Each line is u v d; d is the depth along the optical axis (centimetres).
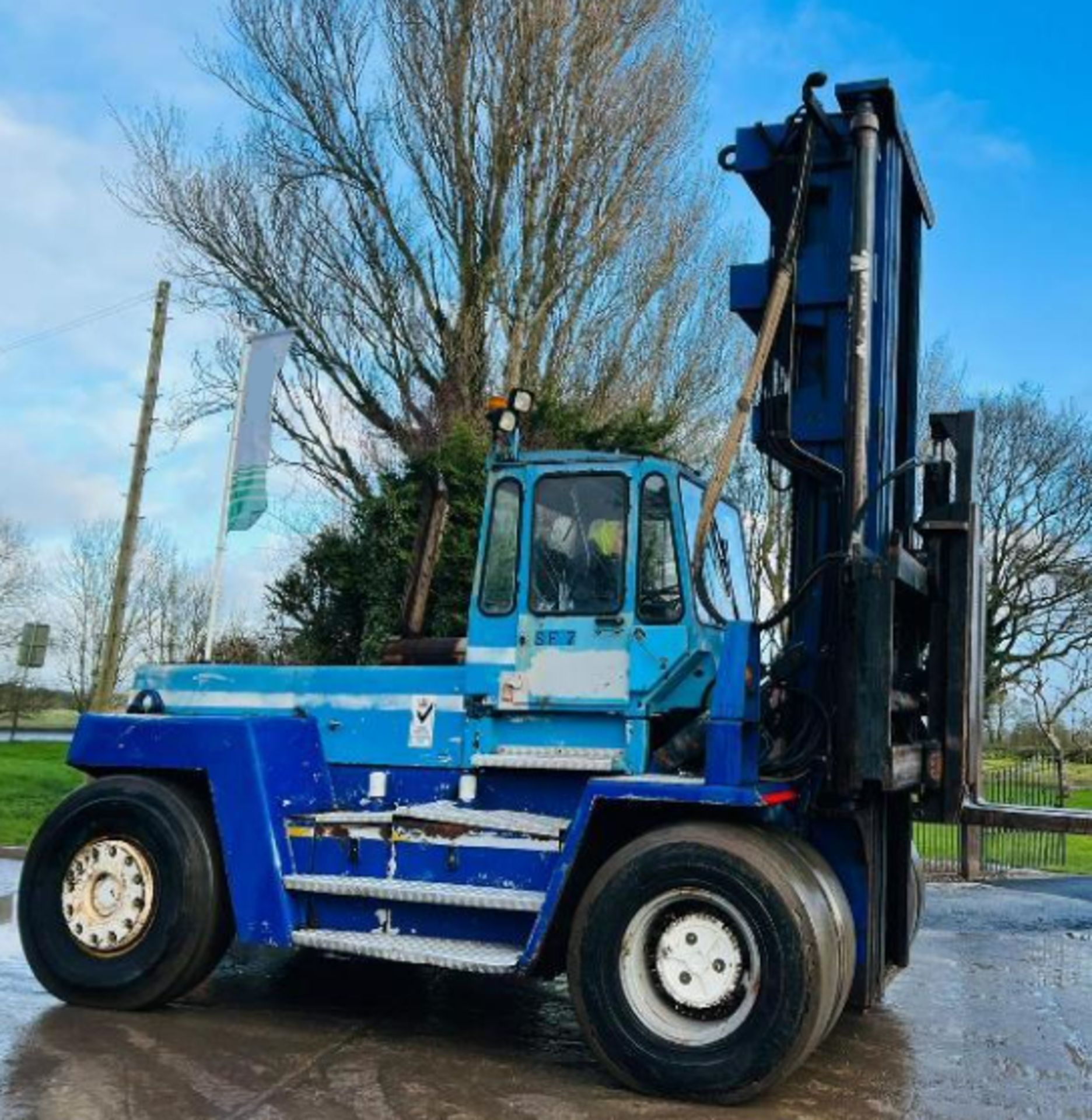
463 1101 505
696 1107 505
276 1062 555
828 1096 529
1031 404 3156
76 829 657
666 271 1975
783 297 599
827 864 570
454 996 704
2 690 4397
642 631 606
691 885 522
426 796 649
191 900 631
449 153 1955
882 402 632
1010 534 3100
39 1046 567
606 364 1950
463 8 1938
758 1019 504
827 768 572
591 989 530
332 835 625
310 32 2028
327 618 1773
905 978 800
